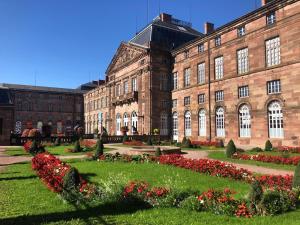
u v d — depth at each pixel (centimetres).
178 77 5109
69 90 10088
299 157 2045
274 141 3294
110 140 4703
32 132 4338
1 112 4156
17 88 8919
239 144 3766
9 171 1747
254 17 3616
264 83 3459
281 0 3247
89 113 9306
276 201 905
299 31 3072
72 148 3256
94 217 870
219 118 4172
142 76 5391
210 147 3625
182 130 4944
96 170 1750
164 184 1323
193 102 4678
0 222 831
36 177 1529
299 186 1059
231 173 1474
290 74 3152
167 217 858
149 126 5072
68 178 1146
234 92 3888
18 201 1052
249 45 3688
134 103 5694
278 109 3300
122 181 1128
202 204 933
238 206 889
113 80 6606
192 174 1592
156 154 2345
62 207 974
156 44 5191
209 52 4362
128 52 5959
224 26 4053
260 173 1666
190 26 6322
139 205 979
